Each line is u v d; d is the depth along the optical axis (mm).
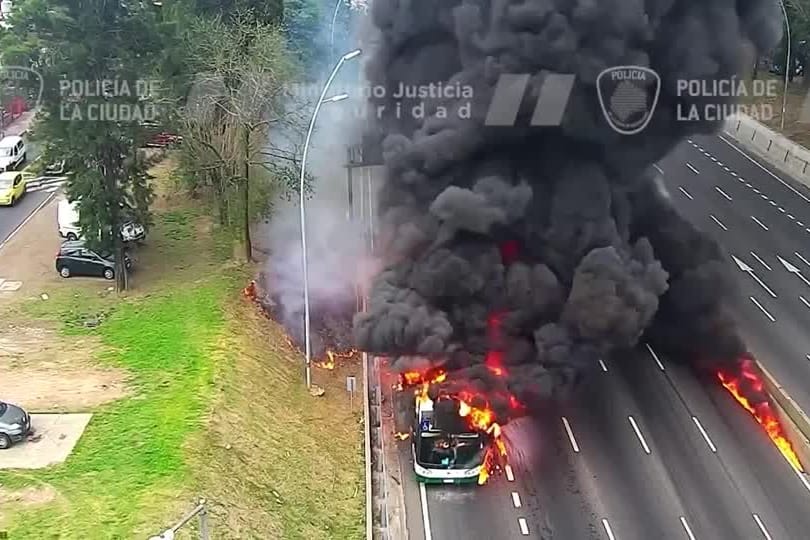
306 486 31500
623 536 30141
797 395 37812
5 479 27688
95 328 38000
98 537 25234
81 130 37656
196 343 36469
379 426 36438
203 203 51188
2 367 34750
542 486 32688
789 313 44094
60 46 37438
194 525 26188
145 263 44188
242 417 32719
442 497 32312
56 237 47688
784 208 57469
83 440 30000
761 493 32250
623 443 35031
